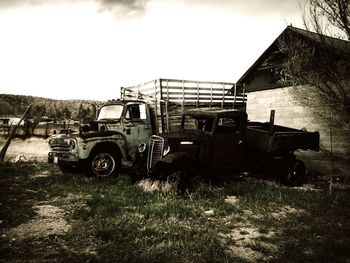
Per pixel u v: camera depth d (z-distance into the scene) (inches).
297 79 349.4
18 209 242.5
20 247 174.2
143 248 173.8
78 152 351.3
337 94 331.3
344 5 291.0
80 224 210.7
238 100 556.1
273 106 493.0
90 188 309.3
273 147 332.2
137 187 307.3
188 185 285.7
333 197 292.8
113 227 202.4
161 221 217.6
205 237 189.8
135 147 393.1
